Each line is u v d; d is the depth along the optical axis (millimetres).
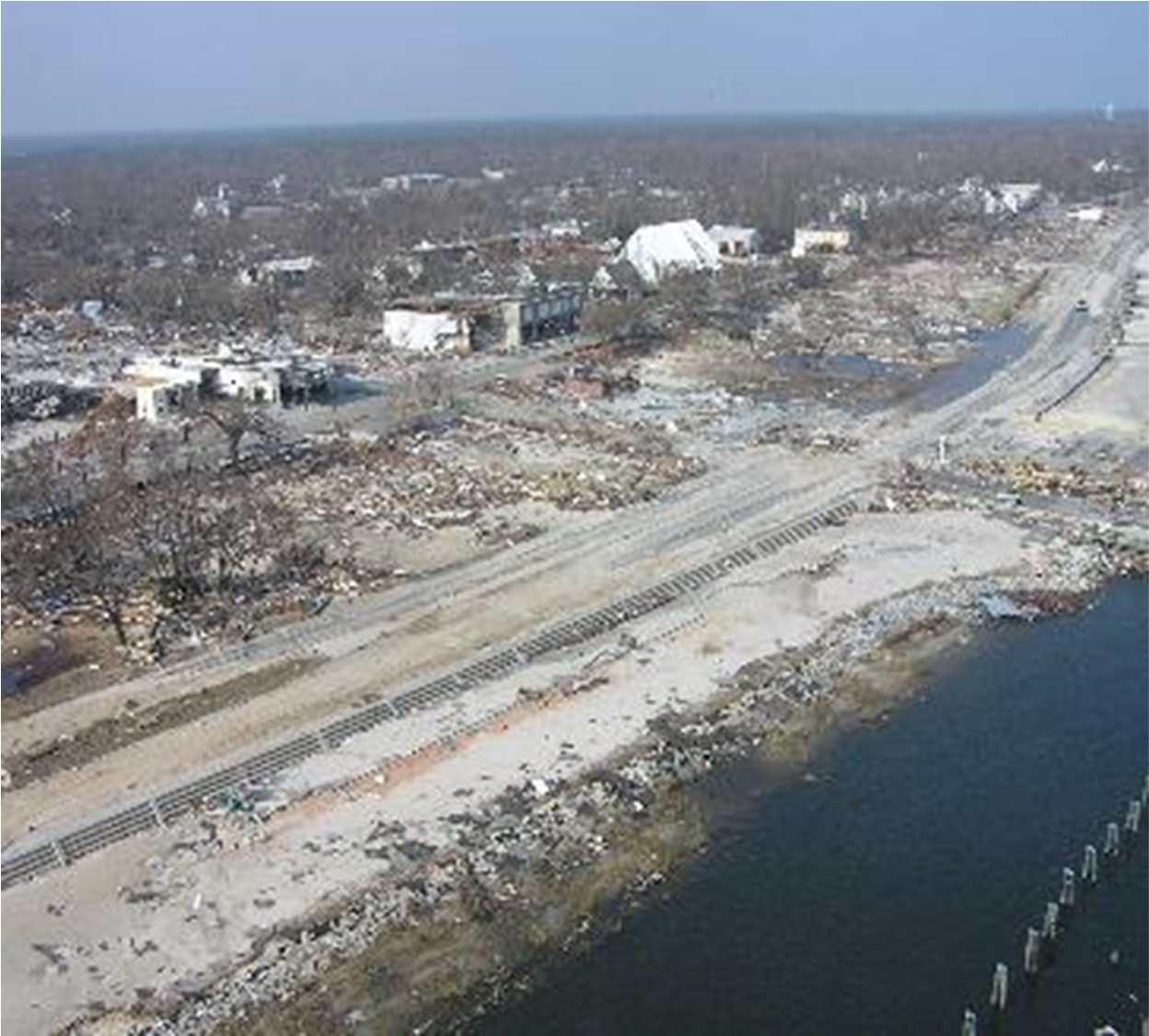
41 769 66125
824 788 66438
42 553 90062
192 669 78438
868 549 95562
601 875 60594
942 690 75562
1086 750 66500
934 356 144375
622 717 74125
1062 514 97062
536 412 135375
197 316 190625
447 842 63094
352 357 163125
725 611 86688
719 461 117375
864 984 51656
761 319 172125
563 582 91062
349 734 71875
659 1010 51719
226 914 57594
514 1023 51875
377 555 97375
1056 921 52375
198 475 109375
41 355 170625
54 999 52156
